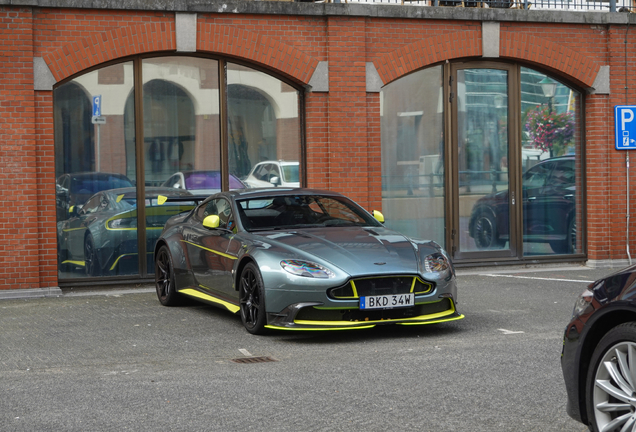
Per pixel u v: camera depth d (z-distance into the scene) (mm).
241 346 6902
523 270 12750
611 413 3744
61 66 10609
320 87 11836
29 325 8172
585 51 13047
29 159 10367
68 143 10992
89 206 11102
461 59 12711
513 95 13008
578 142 13406
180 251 9141
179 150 11547
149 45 11062
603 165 13156
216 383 5453
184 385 5414
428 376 5516
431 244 7656
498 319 8086
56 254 10586
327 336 7324
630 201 13219
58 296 10477
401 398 4938
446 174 12750
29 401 5051
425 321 7008
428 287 7113
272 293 7035
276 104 11961
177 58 11469
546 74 13172
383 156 12508
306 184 12117
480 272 12531
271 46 11602
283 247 7277
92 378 5707
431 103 12680
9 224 10305
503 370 5645
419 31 12297
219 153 11742
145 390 5293
